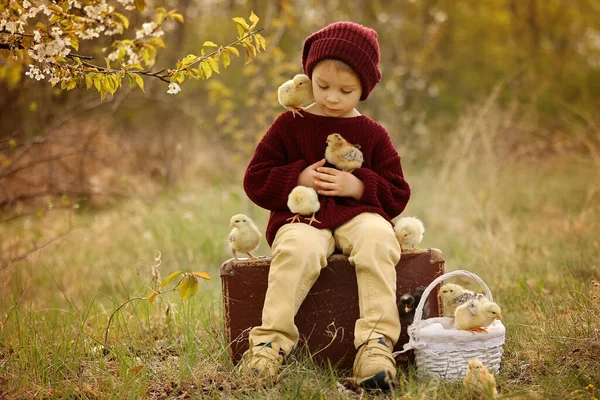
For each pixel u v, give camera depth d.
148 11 7.18
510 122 10.32
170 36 10.91
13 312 4.06
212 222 7.55
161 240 6.74
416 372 3.33
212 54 3.63
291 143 3.77
